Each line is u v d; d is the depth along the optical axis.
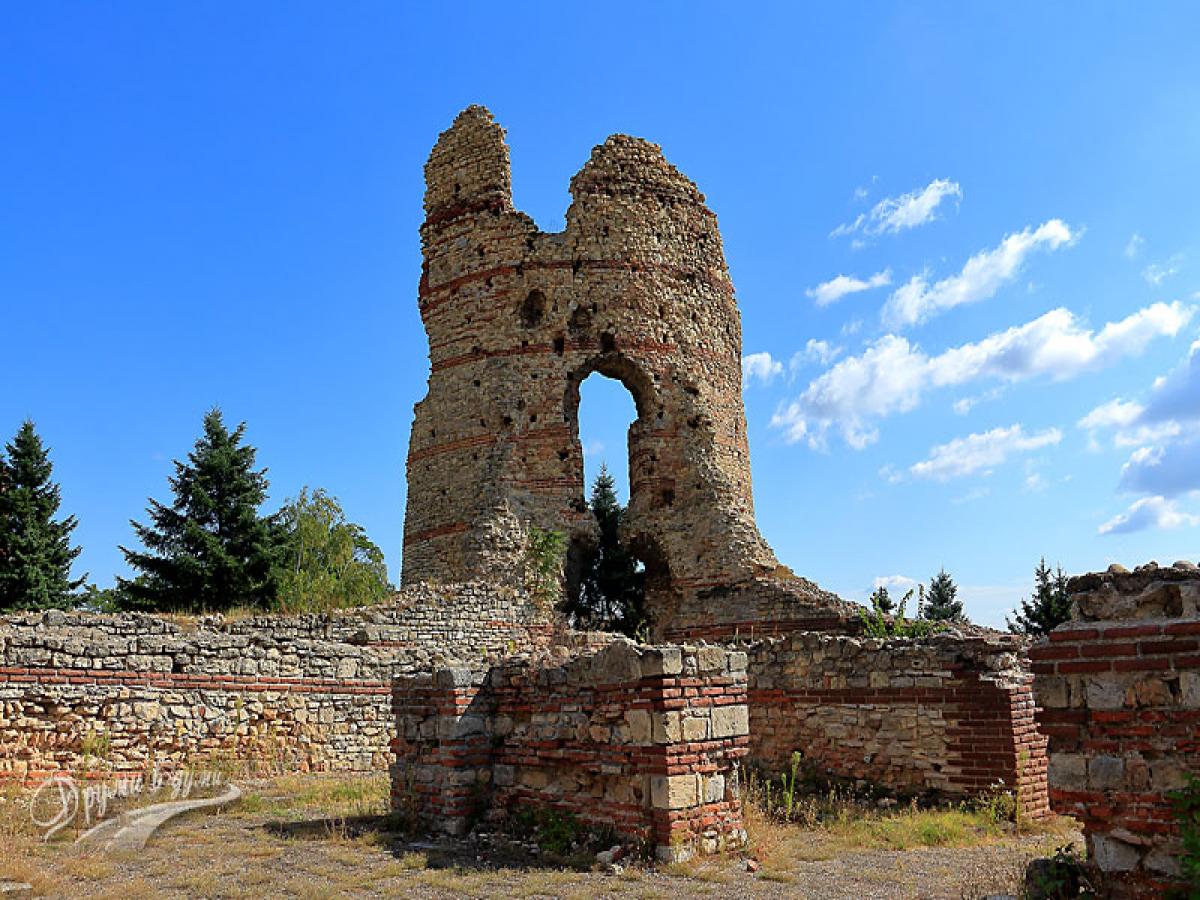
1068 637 7.59
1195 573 7.34
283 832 11.70
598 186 30.92
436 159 32.50
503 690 12.28
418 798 12.34
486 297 30.36
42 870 9.33
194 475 47.78
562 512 28.66
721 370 31.72
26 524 46.41
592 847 10.56
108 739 15.34
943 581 57.28
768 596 26.58
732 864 10.00
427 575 29.23
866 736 15.99
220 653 17.11
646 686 10.38
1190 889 6.70
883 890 9.23
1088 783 7.35
